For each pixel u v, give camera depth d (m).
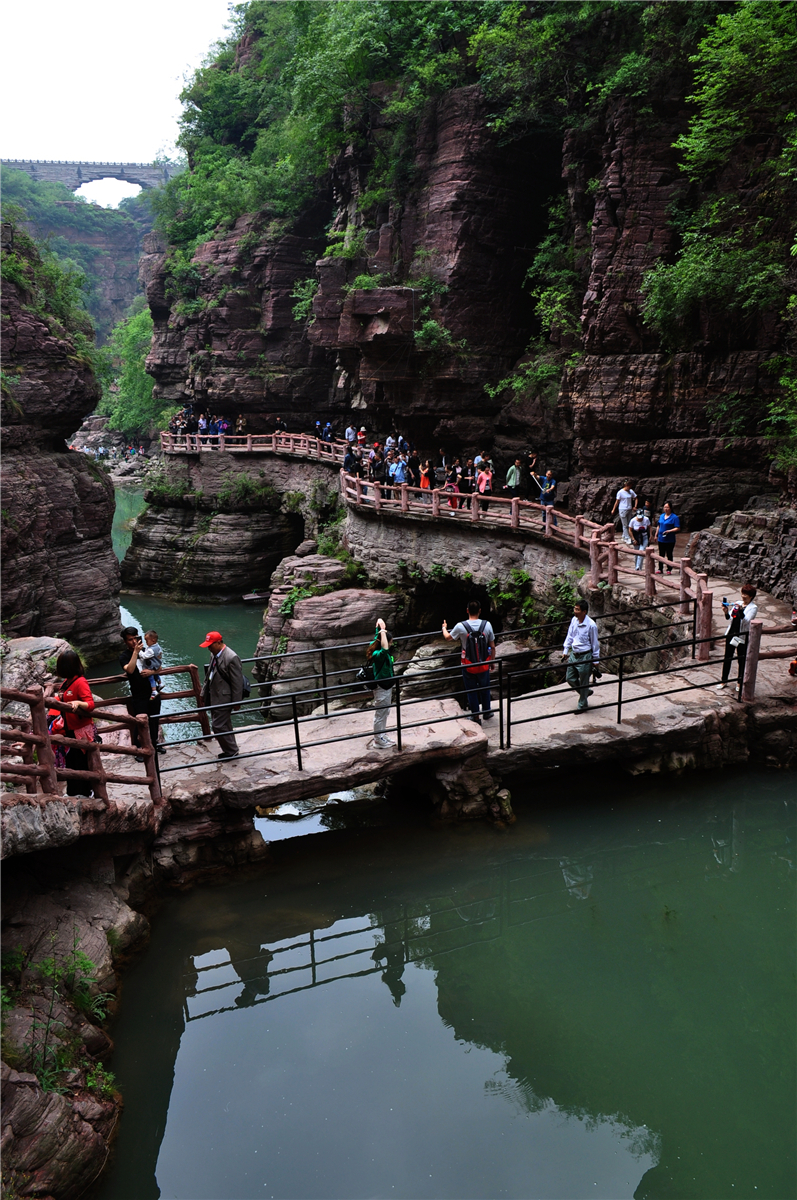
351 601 23.41
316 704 20.44
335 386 40.44
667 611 14.12
